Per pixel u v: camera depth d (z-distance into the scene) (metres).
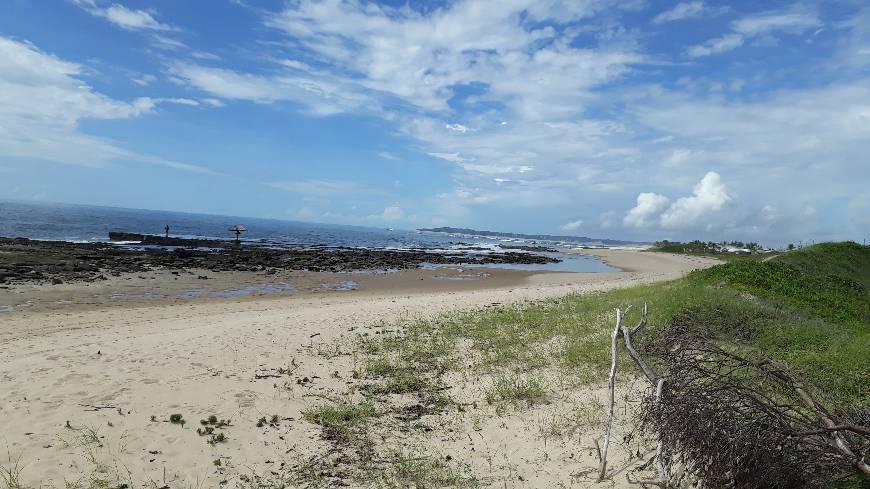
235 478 5.69
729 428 4.37
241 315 15.77
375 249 54.78
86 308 16.62
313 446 6.60
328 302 19.70
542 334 12.34
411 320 14.88
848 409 5.53
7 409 6.90
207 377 8.86
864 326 12.53
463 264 42.31
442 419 7.61
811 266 21.28
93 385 8.03
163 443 6.29
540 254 64.44
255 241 59.16
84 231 59.12
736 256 56.53
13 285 19.64
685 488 4.86
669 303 13.27
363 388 8.87
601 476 5.52
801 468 4.30
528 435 6.89
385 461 6.27
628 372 8.88
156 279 23.64
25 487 5.12
